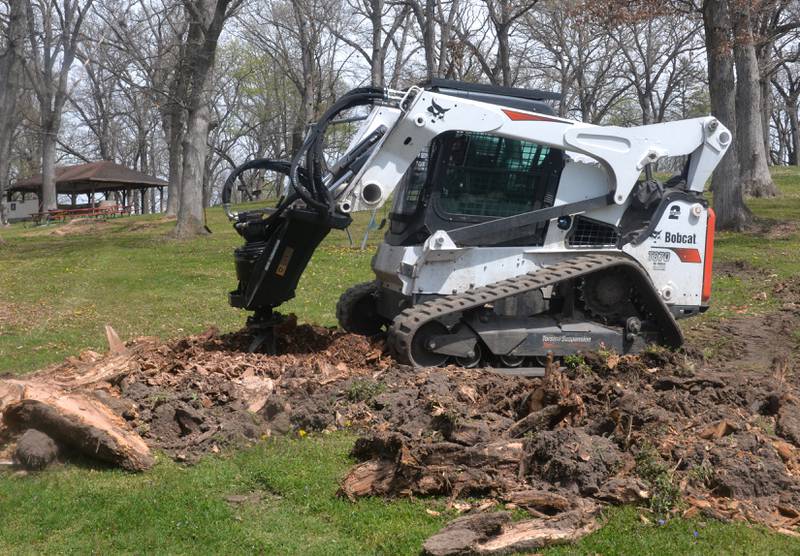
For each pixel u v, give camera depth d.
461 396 7.06
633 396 6.29
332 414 6.95
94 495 5.45
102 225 37.00
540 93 9.20
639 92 54.31
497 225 8.80
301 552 4.71
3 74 31.00
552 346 8.78
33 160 71.69
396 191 9.55
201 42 28.41
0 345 11.62
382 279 9.55
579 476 5.40
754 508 5.23
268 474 5.80
